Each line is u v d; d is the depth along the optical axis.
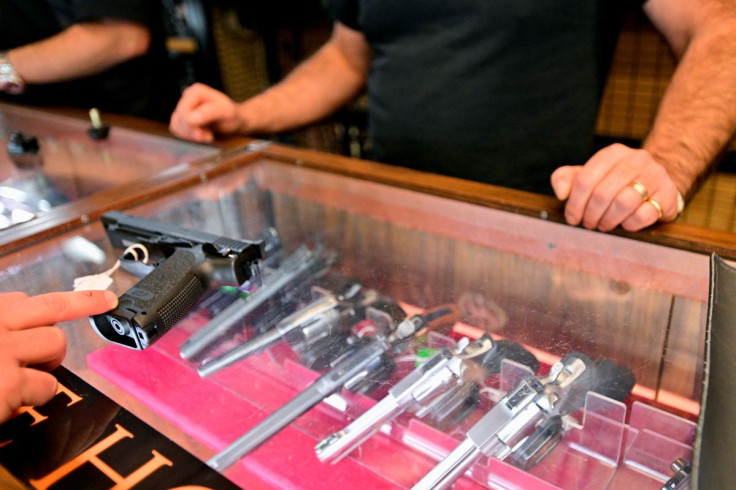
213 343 0.47
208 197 0.70
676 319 0.46
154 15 1.46
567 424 0.39
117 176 0.76
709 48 0.69
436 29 0.94
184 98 0.89
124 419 0.39
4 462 0.36
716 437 0.29
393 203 0.67
